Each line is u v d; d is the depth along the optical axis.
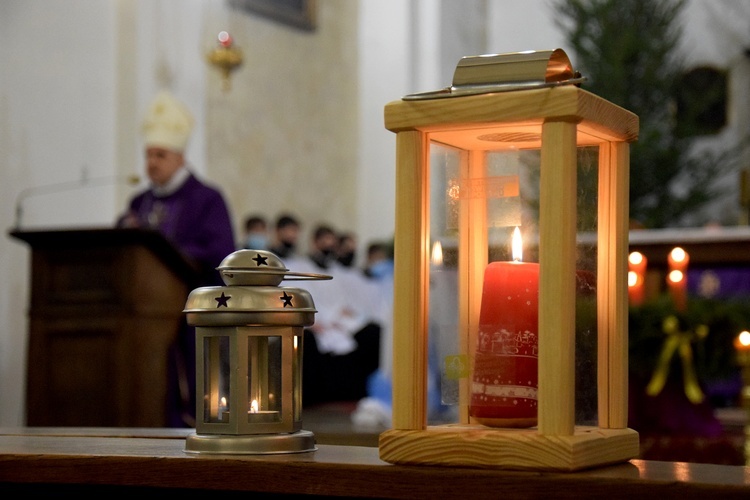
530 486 1.24
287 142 12.82
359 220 13.70
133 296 5.78
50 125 8.58
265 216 12.45
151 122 7.16
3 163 8.46
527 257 1.39
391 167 13.58
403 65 13.34
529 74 1.33
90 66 8.75
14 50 8.57
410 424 1.35
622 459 1.40
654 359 4.02
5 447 1.61
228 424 1.49
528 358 1.37
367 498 1.34
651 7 10.54
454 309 1.41
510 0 12.23
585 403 1.40
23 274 8.36
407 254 1.37
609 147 1.47
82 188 8.62
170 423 5.96
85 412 5.83
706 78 11.13
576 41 10.62
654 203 10.45
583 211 1.40
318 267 10.61
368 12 13.62
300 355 1.55
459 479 1.28
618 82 10.35
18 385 8.24
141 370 5.81
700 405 4.13
